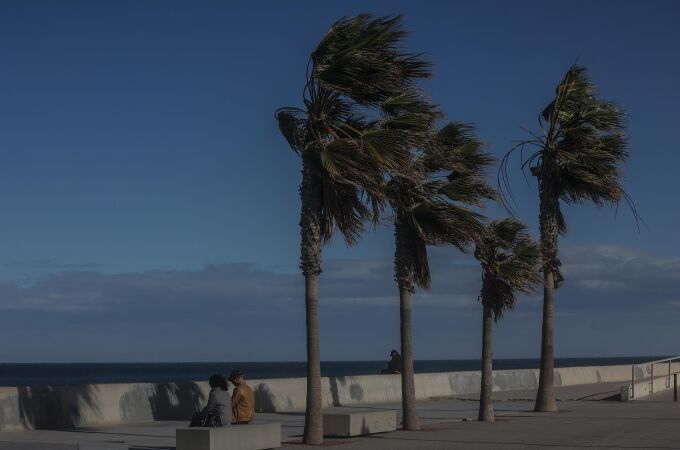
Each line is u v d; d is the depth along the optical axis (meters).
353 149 16.66
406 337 19.98
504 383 37.78
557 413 25.61
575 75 26.02
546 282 26.31
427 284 20.20
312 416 17.05
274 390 26.59
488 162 20.70
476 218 19.44
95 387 21.22
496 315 23.14
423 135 17.62
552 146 25.72
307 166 17.22
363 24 17.25
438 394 33.53
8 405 19.09
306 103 17.42
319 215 17.34
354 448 16.53
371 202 17.44
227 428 15.18
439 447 16.78
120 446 15.40
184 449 14.98
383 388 31.09
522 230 22.91
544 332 26.36
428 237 19.39
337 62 16.86
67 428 20.02
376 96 17.67
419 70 17.61
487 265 22.58
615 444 17.36
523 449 16.56
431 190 19.77
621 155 25.30
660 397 32.06
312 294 17.14
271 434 16.27
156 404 22.58
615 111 25.30
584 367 43.03
